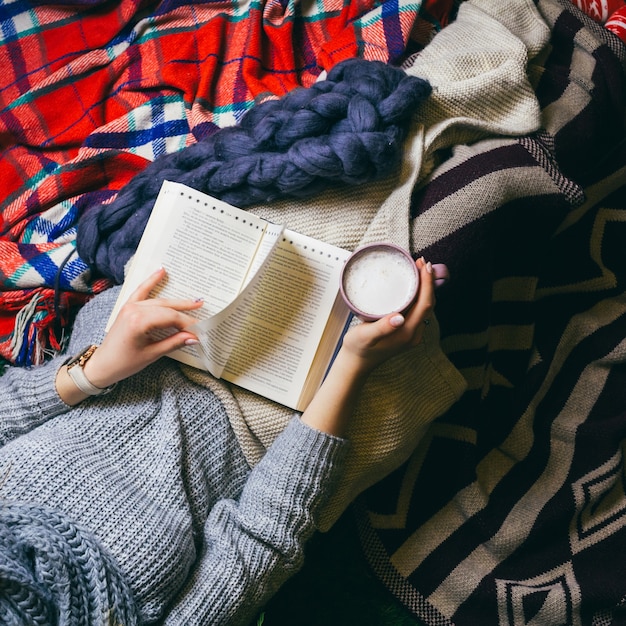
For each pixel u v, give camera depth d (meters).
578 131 1.13
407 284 0.88
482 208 1.01
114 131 1.29
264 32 1.32
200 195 0.95
